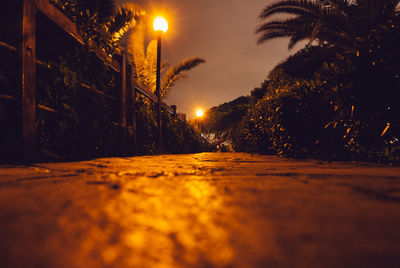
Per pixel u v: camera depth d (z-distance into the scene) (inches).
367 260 22.6
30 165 110.0
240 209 39.9
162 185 62.6
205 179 74.1
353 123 168.7
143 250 24.6
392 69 153.3
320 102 213.6
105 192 52.6
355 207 41.2
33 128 121.7
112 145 218.1
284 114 242.2
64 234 28.7
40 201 44.2
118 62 234.8
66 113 149.6
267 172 93.1
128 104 256.1
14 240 27.0
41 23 140.6
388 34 154.7
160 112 365.7
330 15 332.8
